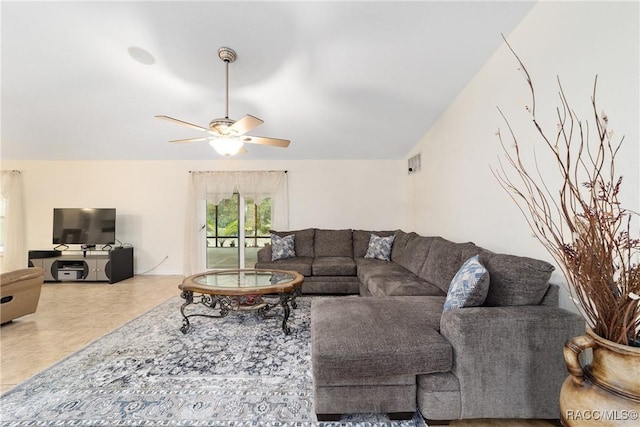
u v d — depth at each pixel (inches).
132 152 187.8
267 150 187.3
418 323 64.2
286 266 152.0
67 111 139.6
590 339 37.1
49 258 175.0
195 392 67.8
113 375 75.0
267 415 60.1
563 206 39.5
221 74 111.9
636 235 50.6
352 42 93.2
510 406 55.1
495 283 66.6
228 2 80.5
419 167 169.3
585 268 35.9
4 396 66.1
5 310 105.0
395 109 134.4
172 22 88.4
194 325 109.4
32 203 196.4
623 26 52.4
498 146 91.0
